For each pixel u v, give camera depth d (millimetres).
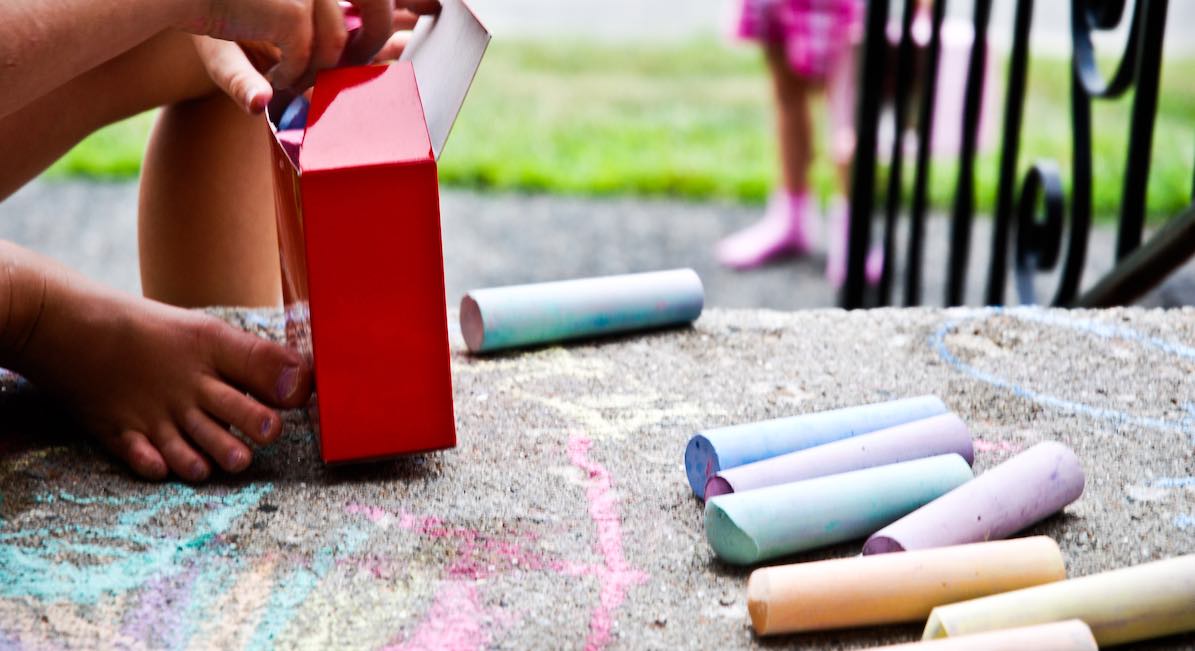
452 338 1433
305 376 1117
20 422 1181
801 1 3510
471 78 1052
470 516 1027
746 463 1055
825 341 1410
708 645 867
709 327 1457
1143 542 1002
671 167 4266
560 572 950
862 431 1120
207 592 916
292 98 1167
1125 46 1645
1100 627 862
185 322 1131
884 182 3805
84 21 983
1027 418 1219
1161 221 3611
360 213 993
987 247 3559
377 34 1129
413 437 1062
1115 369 1328
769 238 3635
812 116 3713
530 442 1162
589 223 3779
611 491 1076
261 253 1506
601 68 5426
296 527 1006
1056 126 4387
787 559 989
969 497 980
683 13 6344
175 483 1078
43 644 850
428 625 881
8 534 987
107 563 950
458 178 4129
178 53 1359
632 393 1274
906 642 883
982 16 1913
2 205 3672
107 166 4066
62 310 1107
